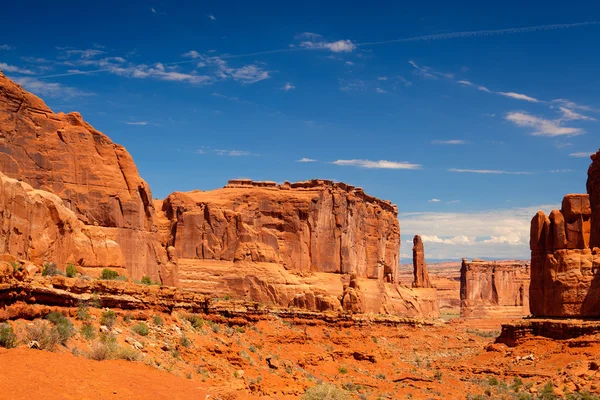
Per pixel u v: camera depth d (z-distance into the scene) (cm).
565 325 8906
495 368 8831
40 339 3800
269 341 7862
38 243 5334
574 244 9444
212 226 10788
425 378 8269
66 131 7294
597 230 9725
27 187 5566
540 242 9706
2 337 3616
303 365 7681
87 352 4091
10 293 3975
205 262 10625
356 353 8925
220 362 5531
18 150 6794
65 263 5772
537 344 9012
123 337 4647
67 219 5900
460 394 7700
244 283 10500
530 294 9825
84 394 3359
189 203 10856
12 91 6800
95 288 5069
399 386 7894
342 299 11038
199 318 6612
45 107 7219
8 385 3169
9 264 4078
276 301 10525
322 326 9912
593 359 8131
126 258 7500
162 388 3872
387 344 11162
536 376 8181
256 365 6284
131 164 7856
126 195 7662
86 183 7350
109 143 7731
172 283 8325
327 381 7431
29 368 3422
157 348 4878
